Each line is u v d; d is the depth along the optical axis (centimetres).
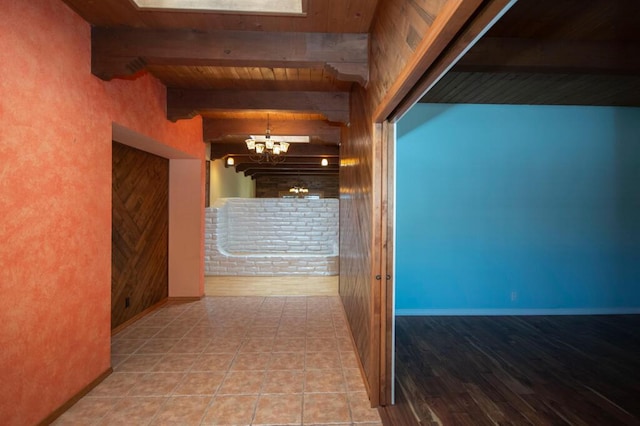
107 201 249
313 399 222
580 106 409
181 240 466
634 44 262
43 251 187
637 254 410
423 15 123
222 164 785
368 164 237
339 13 207
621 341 322
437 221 405
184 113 358
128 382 243
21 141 171
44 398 189
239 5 207
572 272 407
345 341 322
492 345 313
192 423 197
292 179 1224
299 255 653
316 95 365
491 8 89
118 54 228
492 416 204
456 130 406
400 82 149
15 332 169
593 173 410
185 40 230
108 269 251
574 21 233
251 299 473
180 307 433
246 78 330
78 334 218
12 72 165
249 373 257
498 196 406
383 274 213
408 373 258
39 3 182
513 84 340
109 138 252
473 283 405
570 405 215
